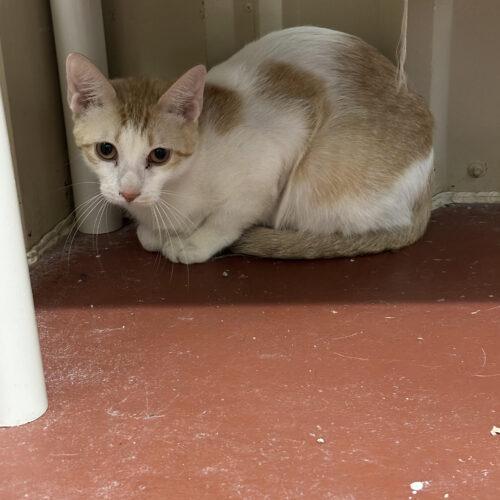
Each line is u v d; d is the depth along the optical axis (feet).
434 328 1.68
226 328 1.69
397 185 2.11
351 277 1.98
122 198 1.81
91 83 1.80
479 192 2.48
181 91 1.82
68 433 1.31
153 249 2.18
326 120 2.04
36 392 1.34
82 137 1.85
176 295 1.89
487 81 2.35
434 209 2.48
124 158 1.81
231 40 2.40
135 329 1.70
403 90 2.12
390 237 2.14
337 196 2.08
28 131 2.08
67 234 2.33
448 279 1.95
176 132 1.85
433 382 1.45
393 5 2.26
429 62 2.29
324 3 2.34
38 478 1.19
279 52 2.10
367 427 1.31
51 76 2.23
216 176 1.99
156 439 1.28
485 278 1.95
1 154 1.18
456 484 1.16
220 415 1.35
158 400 1.40
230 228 2.10
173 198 2.00
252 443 1.27
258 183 2.03
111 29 2.39
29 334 1.30
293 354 1.57
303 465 1.21
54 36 2.19
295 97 2.02
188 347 1.61
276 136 2.00
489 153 2.44
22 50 2.03
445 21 2.26
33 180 2.12
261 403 1.39
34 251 2.12
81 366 1.54
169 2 2.35
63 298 1.88
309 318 1.74
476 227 2.33
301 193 2.10
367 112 2.06
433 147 2.29
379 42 2.36
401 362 1.53
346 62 2.10
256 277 1.99
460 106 2.39
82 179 2.29
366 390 1.43
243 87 2.03
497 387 1.43
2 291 1.24
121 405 1.39
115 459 1.23
